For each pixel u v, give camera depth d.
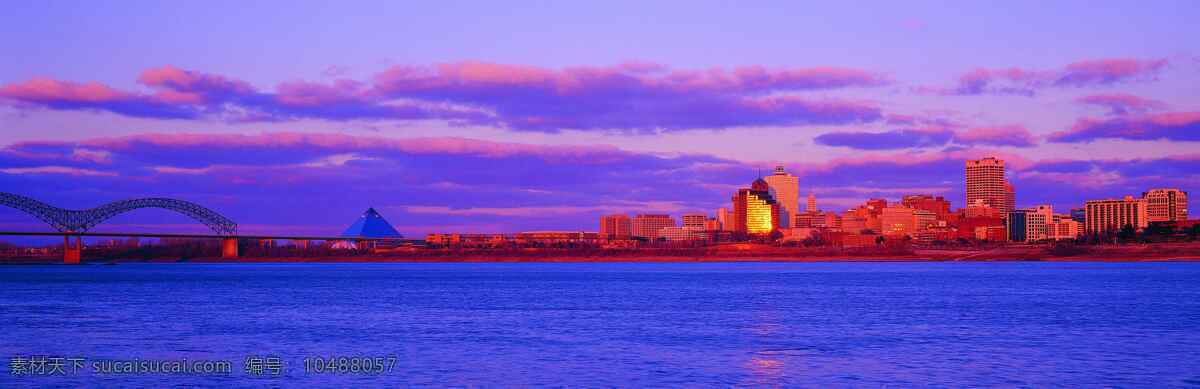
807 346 67.12
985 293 136.50
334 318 91.81
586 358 60.62
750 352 63.78
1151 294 131.12
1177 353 63.12
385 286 169.88
